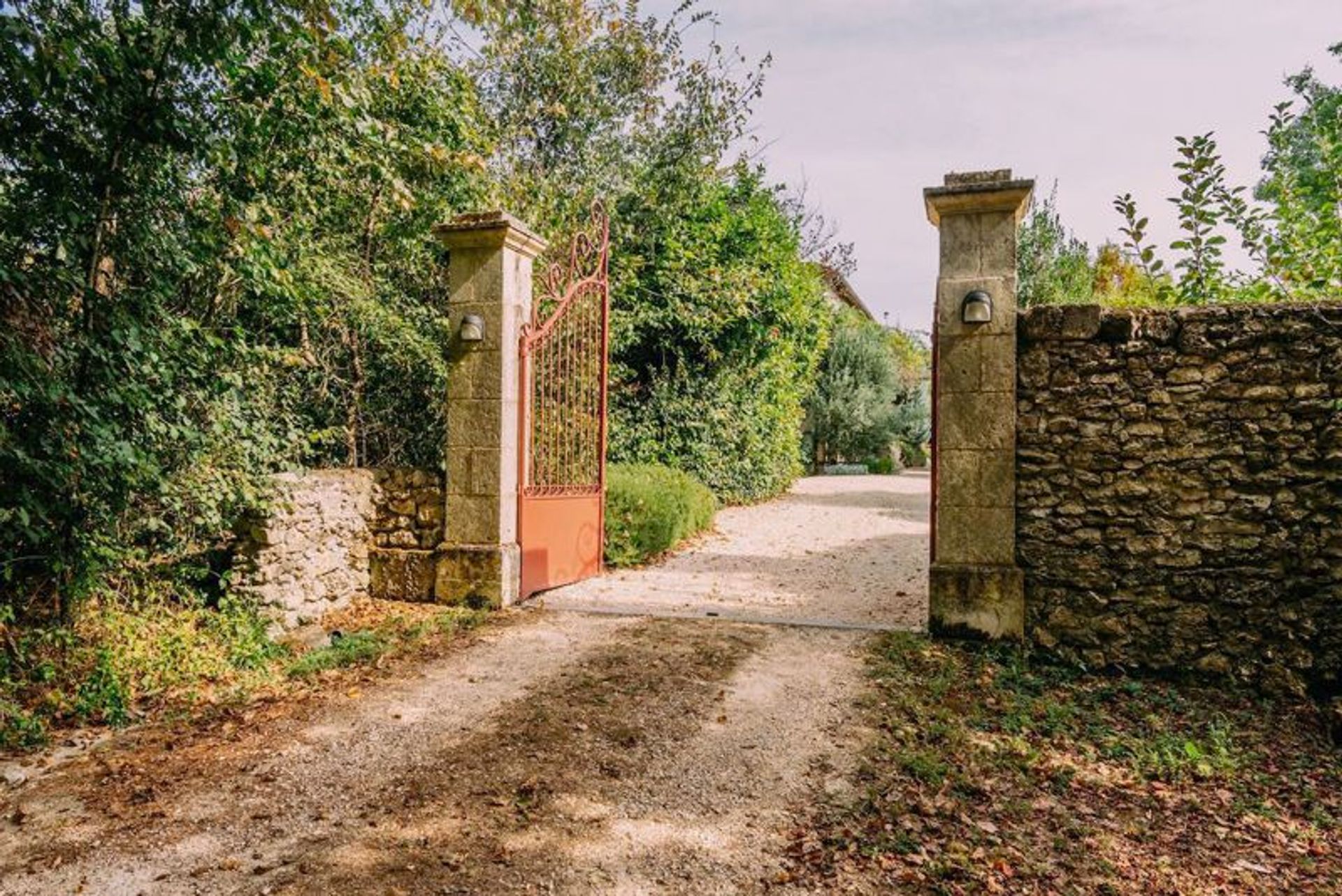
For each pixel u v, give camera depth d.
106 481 4.41
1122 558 4.92
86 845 2.79
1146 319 4.89
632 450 10.78
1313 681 4.58
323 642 5.22
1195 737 4.03
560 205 10.06
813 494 14.50
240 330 5.61
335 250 7.42
